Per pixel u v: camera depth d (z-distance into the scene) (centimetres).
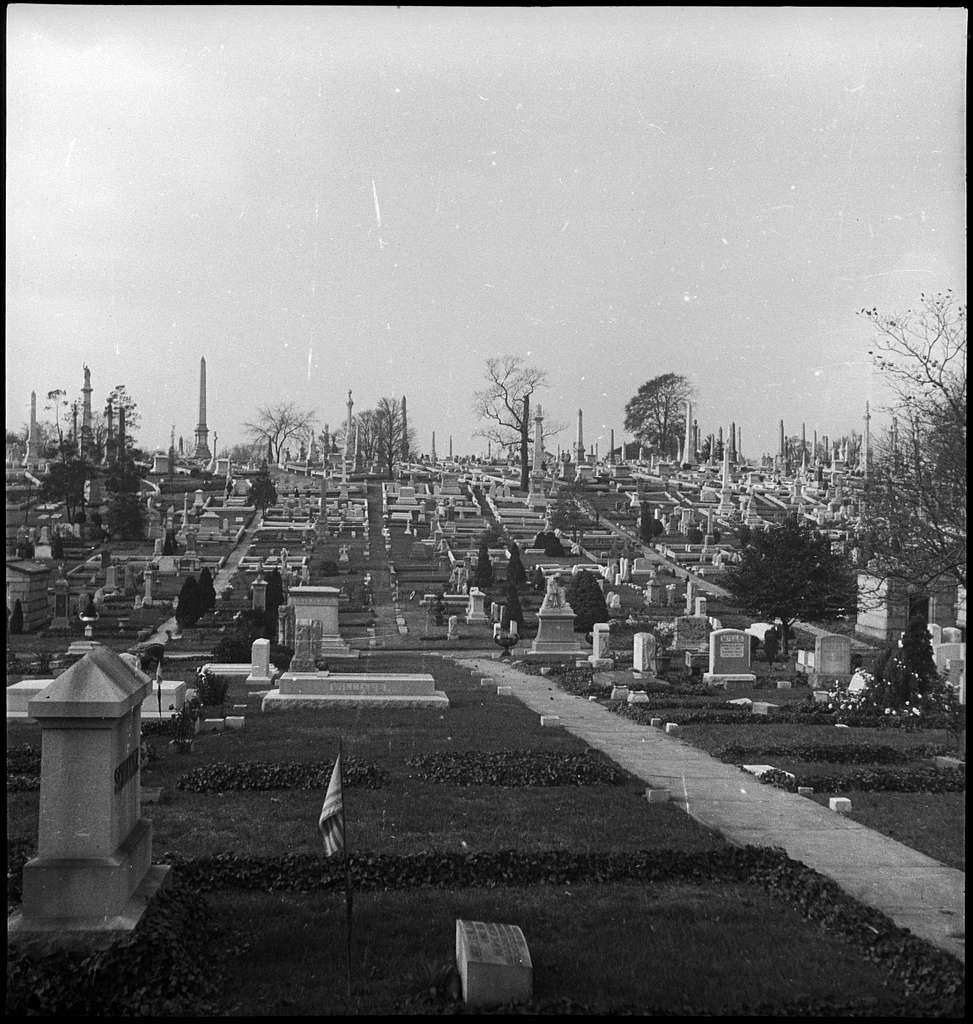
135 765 1041
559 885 1175
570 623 4506
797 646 4678
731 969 930
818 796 1692
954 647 3478
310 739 2119
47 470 9356
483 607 5697
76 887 926
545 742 2106
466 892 1140
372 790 1645
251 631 4016
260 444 13038
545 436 11581
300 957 948
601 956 956
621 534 8725
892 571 2700
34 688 2434
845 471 10869
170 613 5706
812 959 957
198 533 8275
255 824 1419
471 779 1730
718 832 1428
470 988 849
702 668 3659
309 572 6975
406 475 11544
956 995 862
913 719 2527
